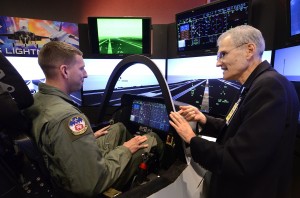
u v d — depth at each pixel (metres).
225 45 1.06
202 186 1.30
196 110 1.40
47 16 3.96
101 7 4.13
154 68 1.26
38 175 0.92
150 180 1.13
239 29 1.04
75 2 4.05
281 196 1.01
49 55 1.09
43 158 1.00
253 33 1.01
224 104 2.14
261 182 0.95
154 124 1.41
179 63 2.52
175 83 2.61
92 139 1.01
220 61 1.11
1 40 2.19
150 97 1.44
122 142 1.43
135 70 2.49
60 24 2.52
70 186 0.98
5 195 0.79
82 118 1.02
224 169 0.91
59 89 1.11
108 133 1.41
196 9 2.17
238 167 0.87
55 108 1.01
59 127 0.96
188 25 2.29
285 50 1.71
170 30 2.76
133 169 1.14
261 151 0.84
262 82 0.91
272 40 1.90
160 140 1.29
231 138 0.95
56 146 0.95
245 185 0.98
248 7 1.84
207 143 1.00
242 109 0.96
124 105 1.64
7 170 0.81
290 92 0.96
